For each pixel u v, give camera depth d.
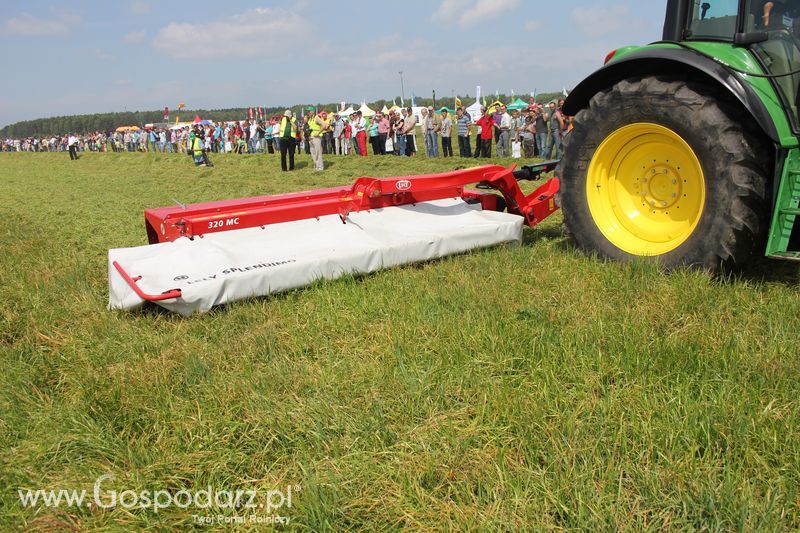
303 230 4.70
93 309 4.22
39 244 6.91
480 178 5.37
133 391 2.90
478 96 35.44
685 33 4.61
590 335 3.19
